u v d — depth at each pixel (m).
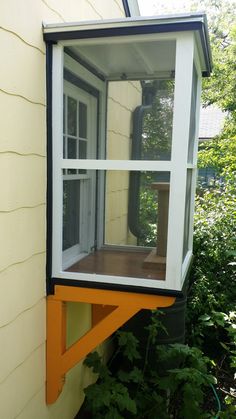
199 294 3.67
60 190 1.90
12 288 1.60
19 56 1.55
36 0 1.69
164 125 2.37
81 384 2.64
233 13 8.96
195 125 2.41
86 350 1.97
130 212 2.56
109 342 3.34
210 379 2.17
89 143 2.53
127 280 1.85
